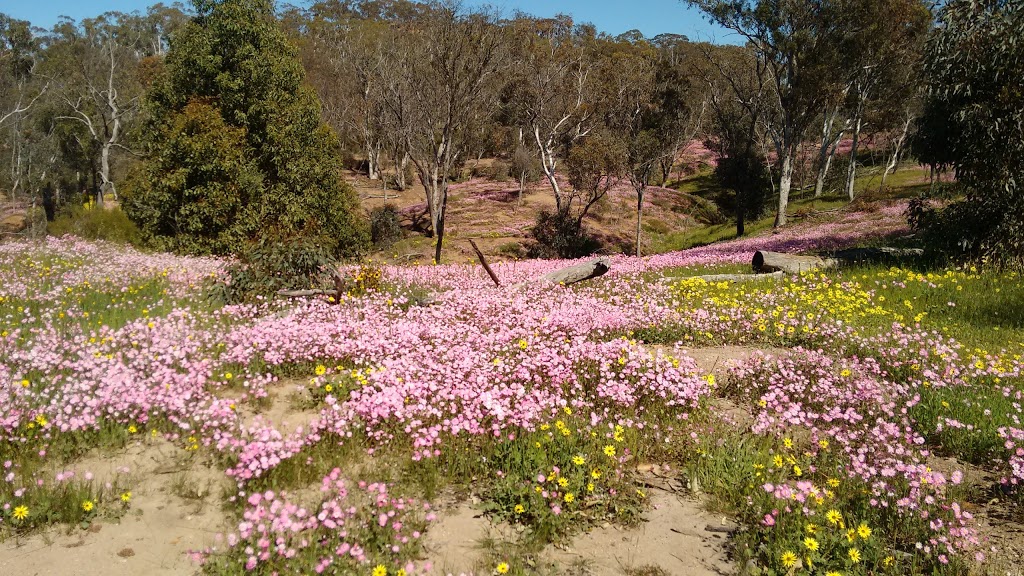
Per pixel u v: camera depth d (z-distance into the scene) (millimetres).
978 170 14383
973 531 4137
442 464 5078
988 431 5555
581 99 50344
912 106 48000
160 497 4621
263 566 3682
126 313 10391
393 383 6098
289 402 6566
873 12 37250
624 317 10000
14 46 74062
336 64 61781
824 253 17656
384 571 3408
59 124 59156
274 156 24906
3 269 13961
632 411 6152
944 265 14898
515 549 4051
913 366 7332
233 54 25016
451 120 36156
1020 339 9055
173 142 23375
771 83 46844
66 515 4270
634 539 4242
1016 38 13820
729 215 54656
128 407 5723
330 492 4555
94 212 28641
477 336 8250
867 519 4305
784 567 3779
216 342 8266
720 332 9602
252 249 12023
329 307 10328
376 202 56750
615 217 49406
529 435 5352
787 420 6090
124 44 70000
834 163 62562
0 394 5613
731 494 4727
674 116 41594
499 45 37219
